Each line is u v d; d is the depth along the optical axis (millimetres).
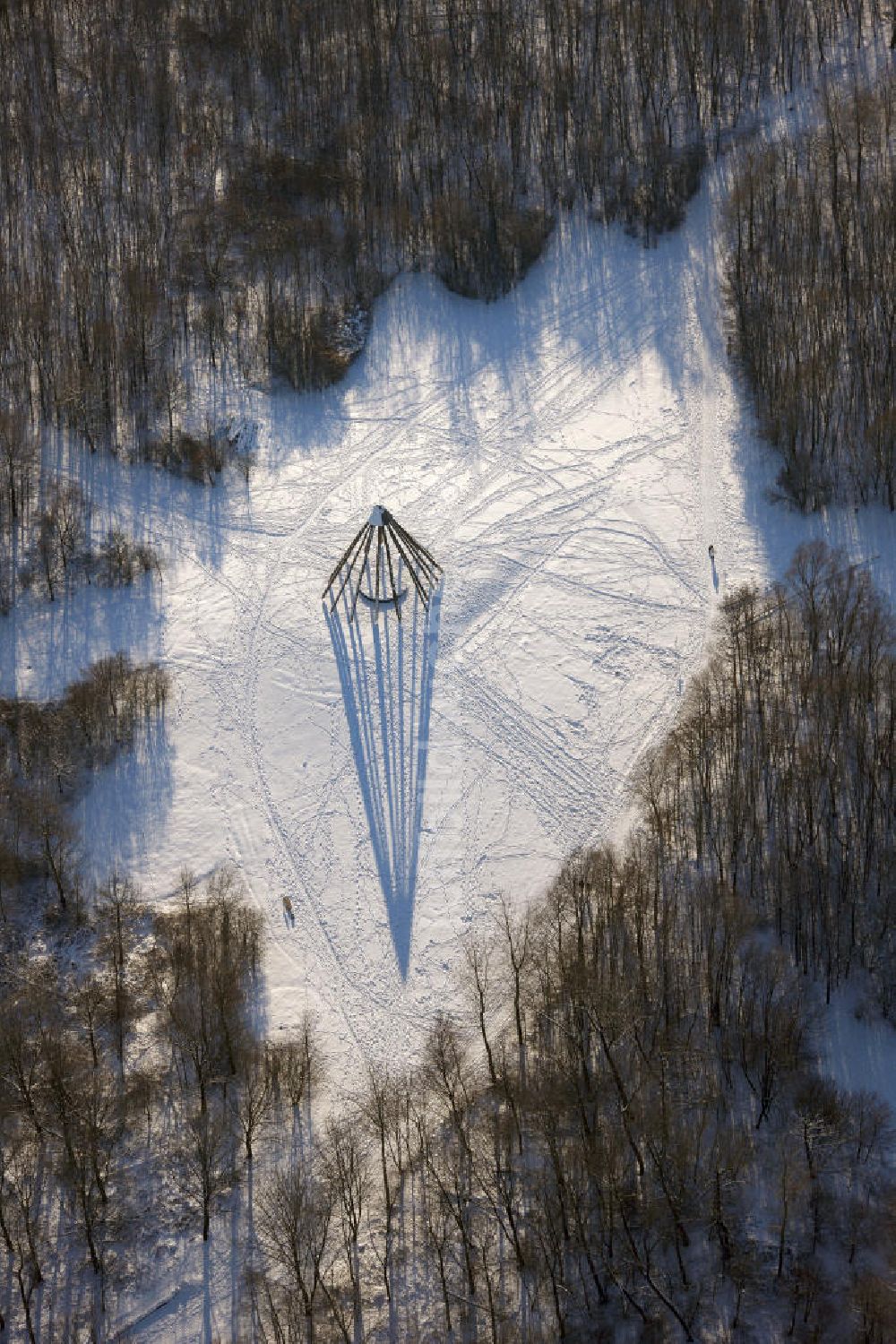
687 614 127875
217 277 150375
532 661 125812
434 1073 102250
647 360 146500
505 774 119125
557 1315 91438
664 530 133875
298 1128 101562
